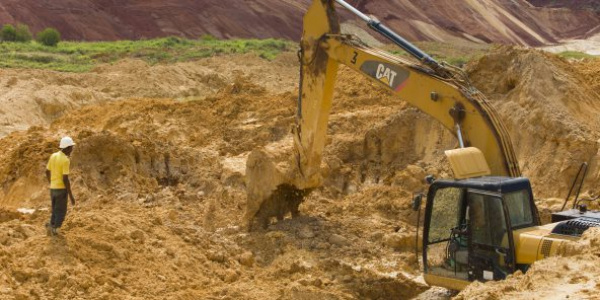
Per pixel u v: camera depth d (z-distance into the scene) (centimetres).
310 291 1418
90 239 1394
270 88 4641
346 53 1597
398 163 2175
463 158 1299
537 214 1266
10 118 3328
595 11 12238
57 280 1270
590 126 2045
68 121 2847
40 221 1675
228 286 1423
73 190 1923
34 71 4194
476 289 1055
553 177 1922
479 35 9675
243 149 2445
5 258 1300
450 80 1441
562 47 9831
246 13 8888
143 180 2050
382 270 1577
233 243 1647
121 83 4312
